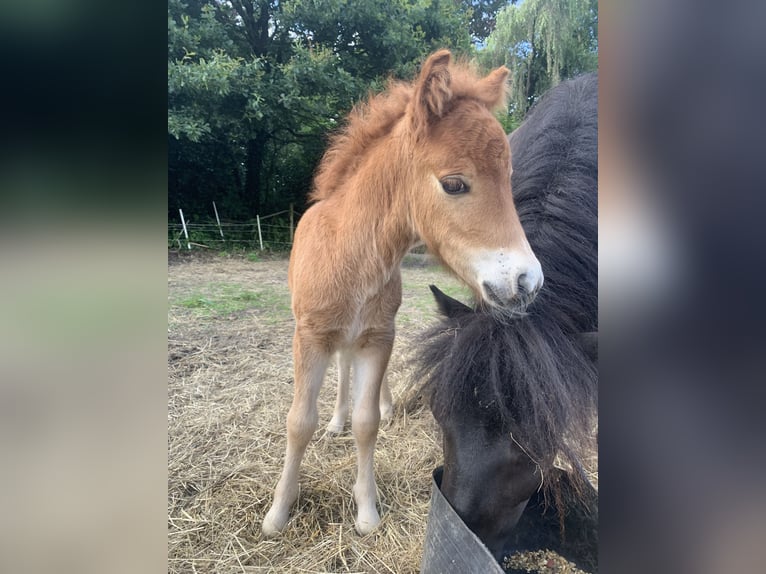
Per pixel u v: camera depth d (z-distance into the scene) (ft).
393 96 7.11
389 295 7.07
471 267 5.65
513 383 4.96
